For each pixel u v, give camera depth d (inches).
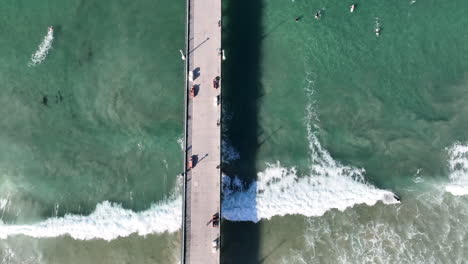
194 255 1267.2
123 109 1486.2
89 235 1370.6
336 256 1353.3
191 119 1357.0
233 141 1462.8
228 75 1517.0
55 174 1438.2
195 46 1406.3
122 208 1405.0
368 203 1403.8
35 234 1375.5
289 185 1423.5
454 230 1380.4
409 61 1539.1
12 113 1481.3
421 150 1459.2
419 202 1407.5
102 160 1449.3
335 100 1501.0
